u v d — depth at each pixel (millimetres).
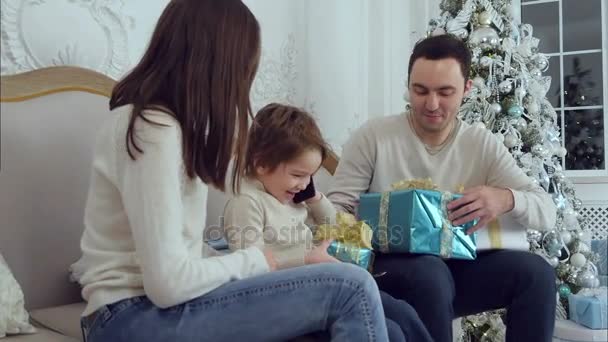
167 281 801
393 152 1550
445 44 1466
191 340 844
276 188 1242
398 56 2799
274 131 1211
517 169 1504
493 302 1384
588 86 2777
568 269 1957
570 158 2789
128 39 1548
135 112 844
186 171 885
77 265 1157
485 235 1427
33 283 1165
